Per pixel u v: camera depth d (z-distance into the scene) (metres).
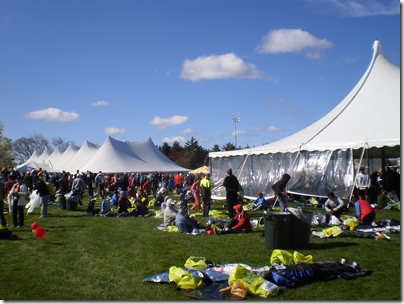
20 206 9.27
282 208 9.61
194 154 74.75
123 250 6.41
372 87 14.84
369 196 12.43
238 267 4.39
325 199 12.78
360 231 7.79
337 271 4.69
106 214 11.64
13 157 40.97
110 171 33.97
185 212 8.75
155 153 42.78
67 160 48.66
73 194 13.37
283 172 14.41
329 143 12.82
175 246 6.70
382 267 5.06
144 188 20.50
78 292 4.27
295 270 4.47
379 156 21.62
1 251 6.43
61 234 8.12
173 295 4.11
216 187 17.20
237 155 16.41
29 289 4.40
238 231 8.12
